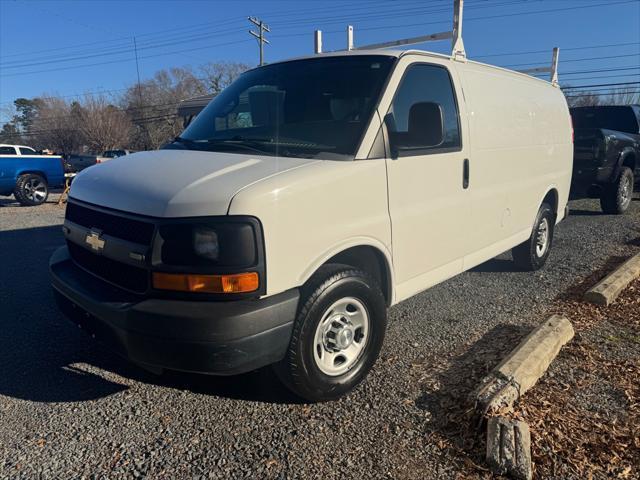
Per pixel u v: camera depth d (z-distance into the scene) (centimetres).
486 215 459
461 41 436
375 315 336
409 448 277
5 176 1414
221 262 265
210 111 416
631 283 541
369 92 345
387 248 346
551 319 407
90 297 296
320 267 309
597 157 932
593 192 995
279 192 276
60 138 7094
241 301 268
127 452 278
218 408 320
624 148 989
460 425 291
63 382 352
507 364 330
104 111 6856
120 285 300
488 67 477
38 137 7400
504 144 479
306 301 295
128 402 328
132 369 372
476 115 434
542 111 569
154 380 356
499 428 269
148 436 292
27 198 1461
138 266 279
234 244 264
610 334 416
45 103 7569
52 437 291
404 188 354
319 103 358
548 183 591
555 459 261
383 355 388
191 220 266
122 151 4741
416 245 373
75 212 345
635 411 305
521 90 526
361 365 336
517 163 509
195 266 266
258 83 402
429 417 305
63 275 334
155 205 277
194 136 392
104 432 296
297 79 384
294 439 287
